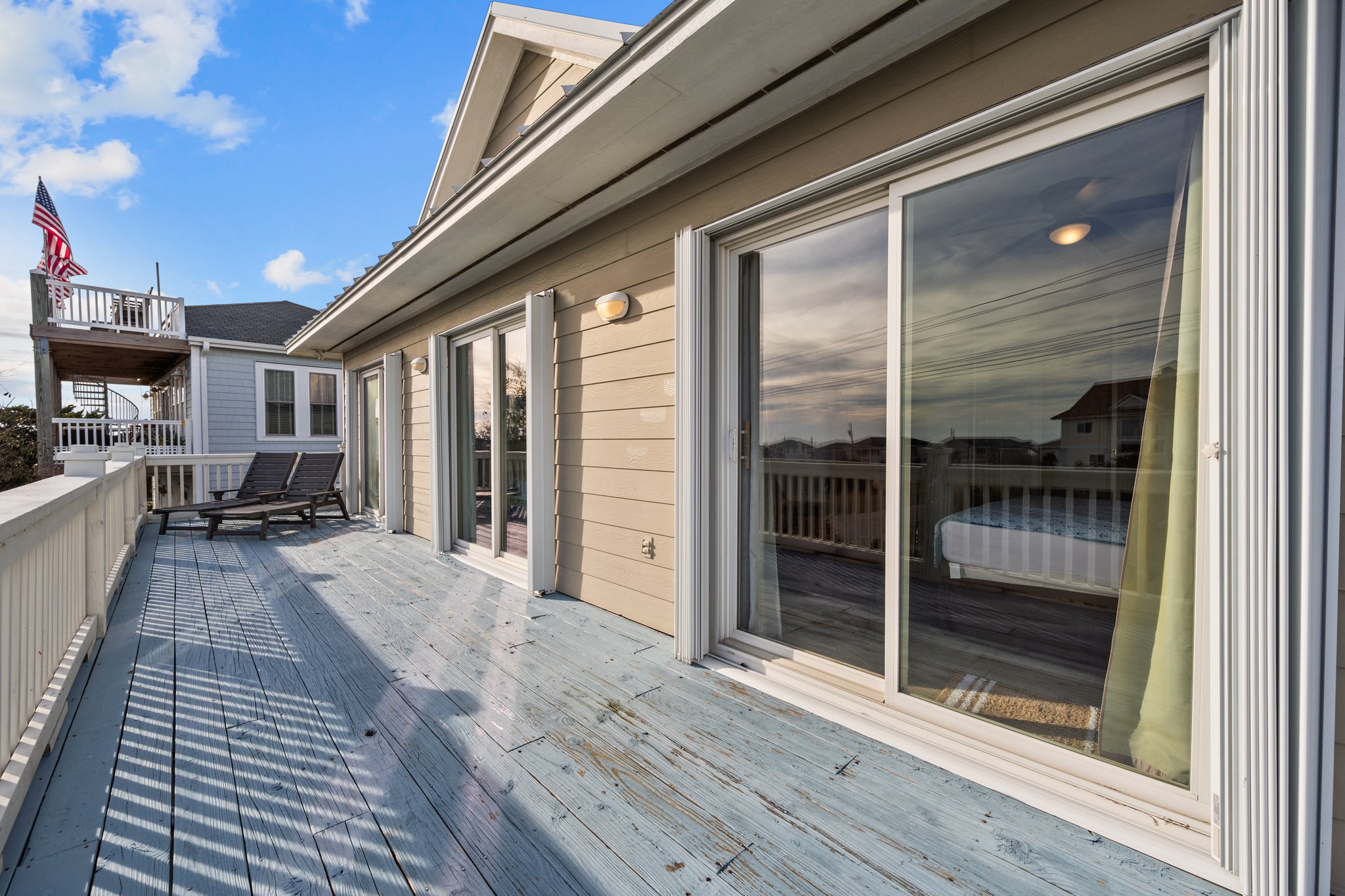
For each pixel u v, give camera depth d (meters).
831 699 1.95
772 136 2.17
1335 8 1.03
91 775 1.60
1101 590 1.52
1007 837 1.33
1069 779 1.45
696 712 1.96
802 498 2.24
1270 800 1.10
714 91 1.96
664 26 1.75
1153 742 1.38
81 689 2.16
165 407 12.85
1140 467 1.41
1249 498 1.13
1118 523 1.46
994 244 1.62
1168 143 1.33
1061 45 1.44
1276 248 1.08
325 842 1.34
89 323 8.71
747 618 2.43
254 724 1.89
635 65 1.89
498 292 4.03
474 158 4.59
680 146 2.32
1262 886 1.11
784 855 1.29
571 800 1.49
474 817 1.42
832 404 2.11
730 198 2.34
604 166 2.50
